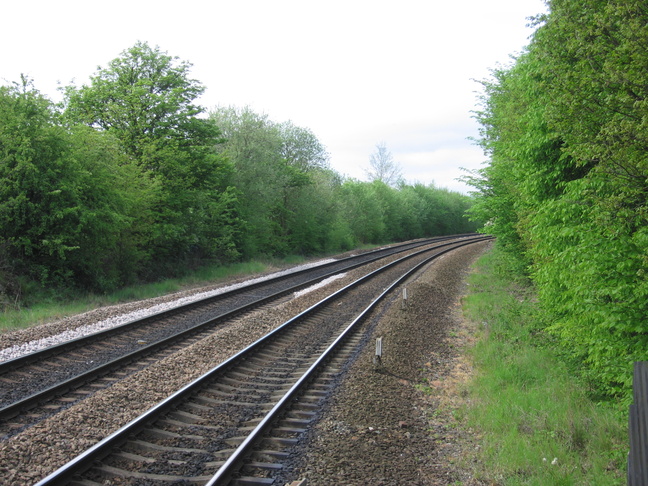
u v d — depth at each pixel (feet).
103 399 25.36
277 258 124.16
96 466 18.84
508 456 21.33
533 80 35.17
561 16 25.13
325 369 33.14
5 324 43.19
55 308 51.88
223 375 30.91
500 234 71.41
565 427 23.86
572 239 28.07
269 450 21.09
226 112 116.37
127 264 71.31
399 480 19.47
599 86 22.50
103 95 82.33
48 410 24.73
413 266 99.50
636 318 21.68
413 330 44.11
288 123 156.87
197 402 26.45
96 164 63.46
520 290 66.49
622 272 21.89
